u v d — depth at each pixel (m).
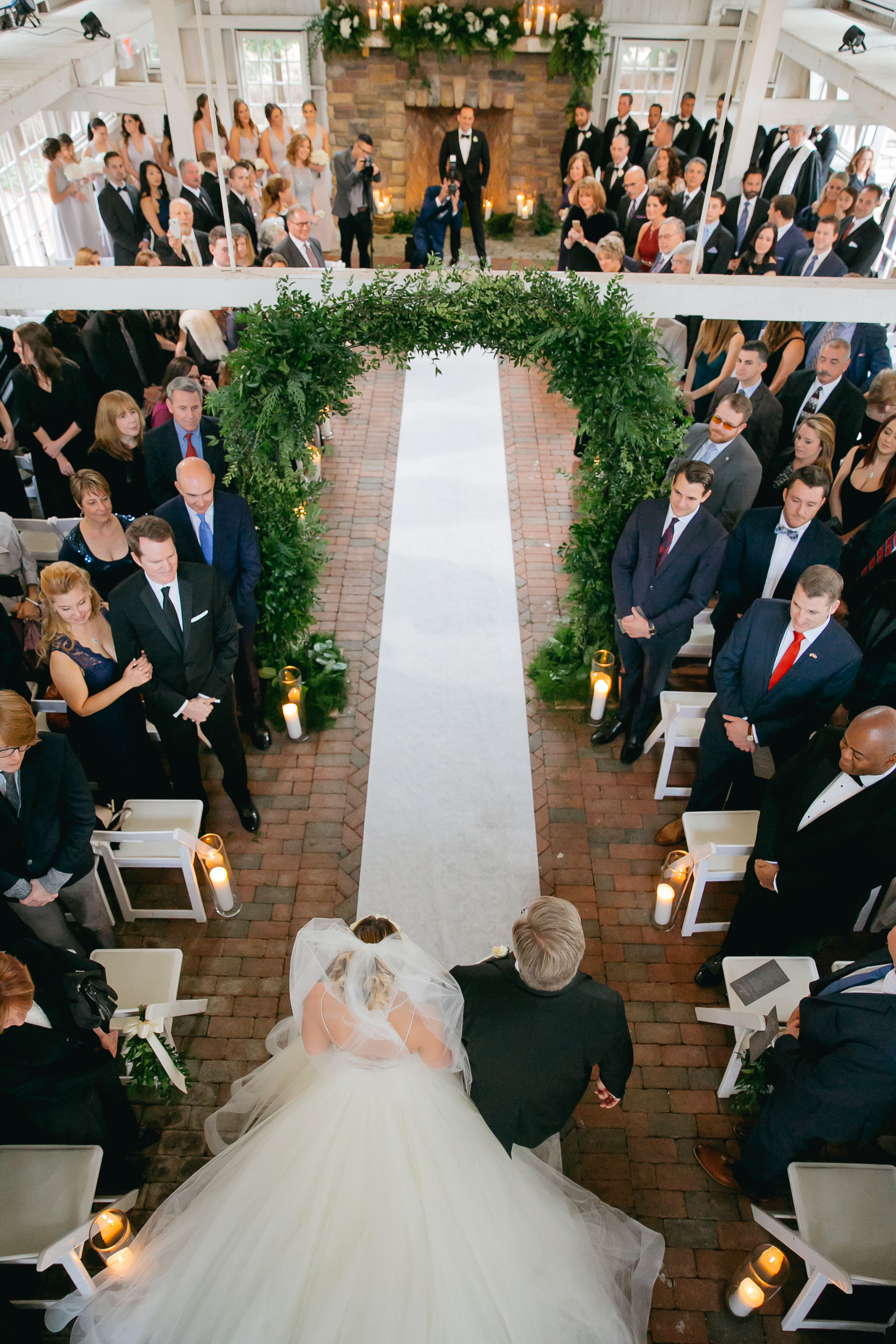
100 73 9.73
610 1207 3.46
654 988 4.45
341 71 11.46
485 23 10.98
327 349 4.59
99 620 4.33
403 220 12.61
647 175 10.02
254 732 5.60
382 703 5.92
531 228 12.76
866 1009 2.85
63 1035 3.02
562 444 8.66
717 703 4.53
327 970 2.83
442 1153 2.92
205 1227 2.92
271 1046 3.80
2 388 7.22
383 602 6.69
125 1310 2.87
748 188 8.83
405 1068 2.97
